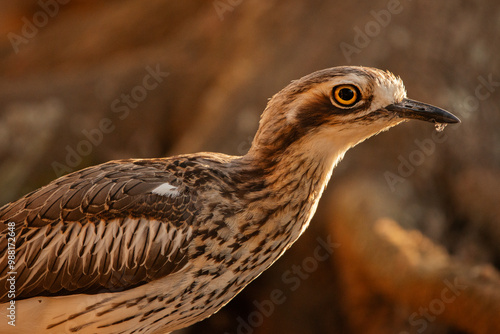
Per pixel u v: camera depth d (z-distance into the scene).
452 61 15.84
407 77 15.40
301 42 15.95
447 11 16.27
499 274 10.59
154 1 19.53
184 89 16.84
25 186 15.52
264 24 16.62
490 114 15.54
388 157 14.26
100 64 18.62
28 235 7.26
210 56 17.12
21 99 16.36
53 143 16.03
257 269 7.46
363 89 7.25
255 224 7.25
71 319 7.30
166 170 7.47
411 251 11.52
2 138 15.93
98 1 20.91
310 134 7.31
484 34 16.31
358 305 12.37
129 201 7.22
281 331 12.90
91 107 16.47
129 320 7.30
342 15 16.08
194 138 15.17
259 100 15.15
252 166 7.47
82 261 7.16
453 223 14.19
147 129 16.58
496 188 14.16
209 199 7.21
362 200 13.20
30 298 7.27
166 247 7.12
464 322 10.25
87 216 7.22
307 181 7.41
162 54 17.55
